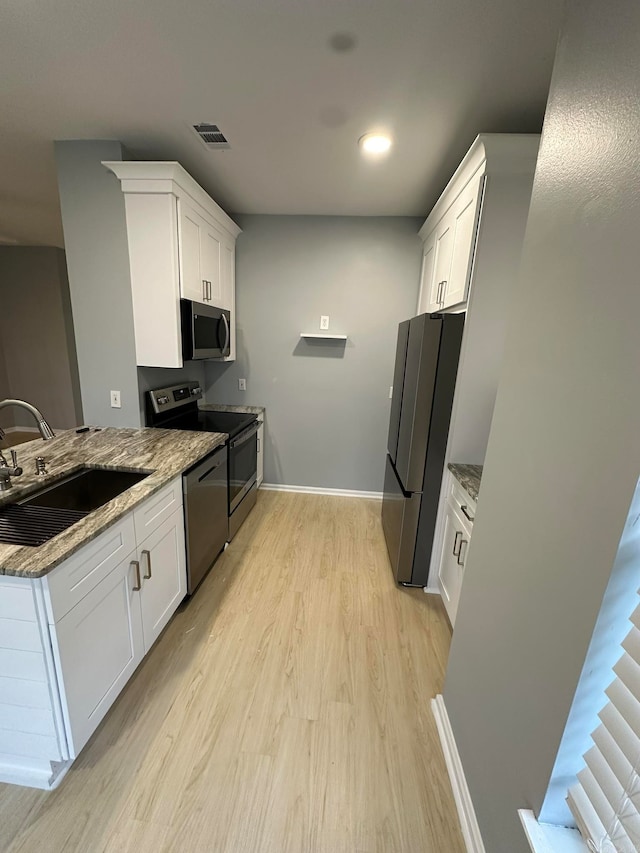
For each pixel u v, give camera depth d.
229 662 1.73
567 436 0.76
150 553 1.61
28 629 1.06
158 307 2.23
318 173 2.37
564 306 0.79
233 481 2.68
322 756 1.35
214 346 2.71
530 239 0.97
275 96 1.63
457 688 1.34
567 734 0.71
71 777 1.25
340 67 1.44
